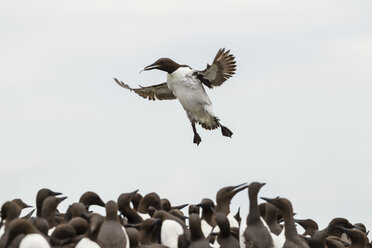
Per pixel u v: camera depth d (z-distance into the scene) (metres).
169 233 25.80
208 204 27.58
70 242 24.25
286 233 25.61
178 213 28.41
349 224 30.67
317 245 26.42
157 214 26.39
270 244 24.86
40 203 28.38
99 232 24.33
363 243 27.86
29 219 25.95
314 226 30.77
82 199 29.50
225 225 25.16
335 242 26.92
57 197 27.34
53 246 24.16
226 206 27.73
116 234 24.31
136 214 28.42
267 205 26.83
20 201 29.73
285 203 25.67
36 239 23.19
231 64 31.81
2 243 24.08
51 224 27.06
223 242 25.17
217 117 33.00
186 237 25.70
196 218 24.95
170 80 32.97
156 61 32.78
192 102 32.81
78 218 24.97
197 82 32.59
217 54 31.56
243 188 27.83
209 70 32.03
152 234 26.23
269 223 26.69
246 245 24.88
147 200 29.64
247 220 25.28
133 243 24.83
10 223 23.77
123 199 28.39
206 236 27.11
